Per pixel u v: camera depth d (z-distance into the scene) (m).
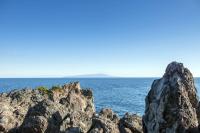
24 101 33.88
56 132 22.41
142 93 153.50
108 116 27.92
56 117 23.33
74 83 42.56
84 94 41.44
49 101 24.61
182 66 19.38
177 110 17.48
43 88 38.66
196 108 18.70
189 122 17.16
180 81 18.53
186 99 17.91
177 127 17.08
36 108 24.22
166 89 18.36
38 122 22.33
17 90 36.94
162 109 17.89
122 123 25.17
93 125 21.53
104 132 20.69
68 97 34.50
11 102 32.75
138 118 26.00
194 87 19.11
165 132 17.39
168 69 19.61
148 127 18.72
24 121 23.38
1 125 24.05
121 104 93.94
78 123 22.81
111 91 172.25
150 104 19.06
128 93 152.88
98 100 108.00
